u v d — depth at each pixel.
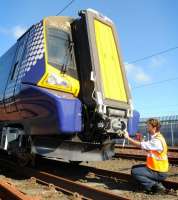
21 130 4.07
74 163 4.72
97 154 3.84
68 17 4.12
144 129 11.01
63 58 3.86
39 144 3.82
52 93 3.52
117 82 3.96
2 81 4.82
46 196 2.98
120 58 4.14
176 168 5.00
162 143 3.14
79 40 4.00
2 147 4.50
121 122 3.80
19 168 4.30
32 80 3.74
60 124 3.40
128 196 3.02
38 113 3.68
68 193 3.05
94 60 3.78
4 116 4.61
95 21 4.02
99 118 3.68
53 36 3.90
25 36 4.30
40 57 3.78
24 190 3.23
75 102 3.52
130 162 5.67
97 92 3.66
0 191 2.98
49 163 5.10
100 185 3.52
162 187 3.12
